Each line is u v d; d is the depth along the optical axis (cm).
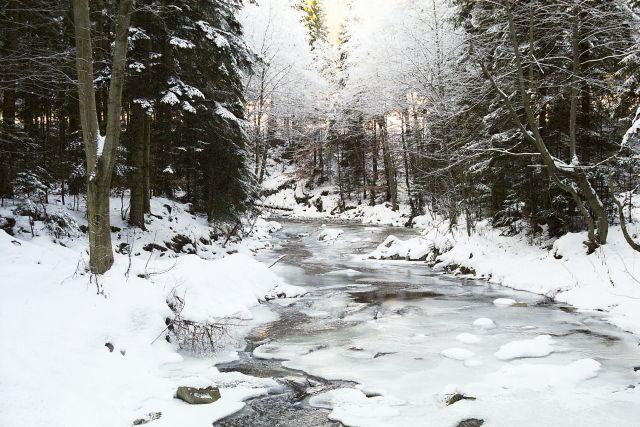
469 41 1440
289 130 4794
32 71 1052
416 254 1922
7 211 1095
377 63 3444
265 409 534
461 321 937
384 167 4175
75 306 641
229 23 1877
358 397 558
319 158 5072
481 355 720
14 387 452
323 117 4588
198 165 1894
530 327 876
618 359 684
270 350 762
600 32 1161
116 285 729
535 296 1167
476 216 2116
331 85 4544
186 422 488
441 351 743
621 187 1368
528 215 1628
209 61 1638
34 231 1076
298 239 2806
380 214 3712
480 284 1364
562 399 542
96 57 1376
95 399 500
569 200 1443
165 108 1669
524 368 646
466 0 1546
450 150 1845
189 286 927
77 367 533
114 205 1595
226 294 1032
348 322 948
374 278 1519
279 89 3806
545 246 1452
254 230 2708
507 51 1348
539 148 1098
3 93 1220
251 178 2208
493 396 557
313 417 512
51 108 1555
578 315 960
